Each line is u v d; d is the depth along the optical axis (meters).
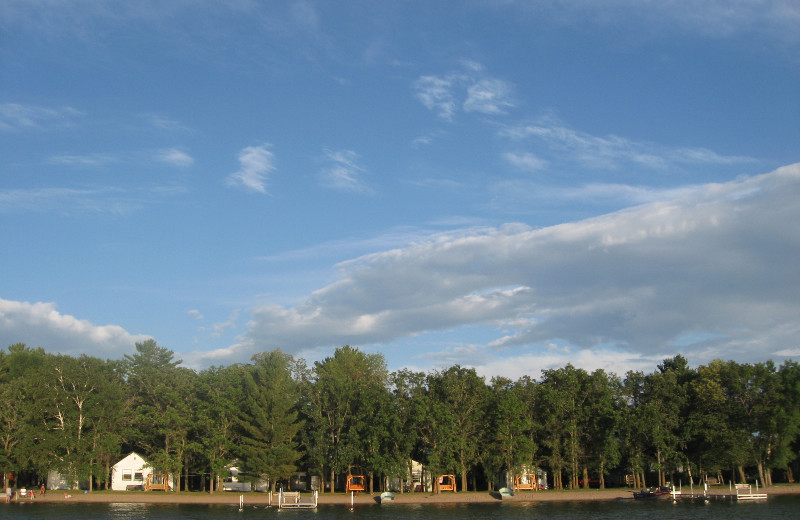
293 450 119.00
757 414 122.44
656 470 131.50
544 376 135.75
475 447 122.31
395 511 100.50
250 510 101.56
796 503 104.50
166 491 126.81
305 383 129.12
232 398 122.00
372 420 119.38
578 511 98.00
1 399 117.62
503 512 97.75
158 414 122.56
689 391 133.88
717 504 105.69
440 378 129.25
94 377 125.56
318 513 97.56
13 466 118.50
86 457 120.38
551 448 126.69
